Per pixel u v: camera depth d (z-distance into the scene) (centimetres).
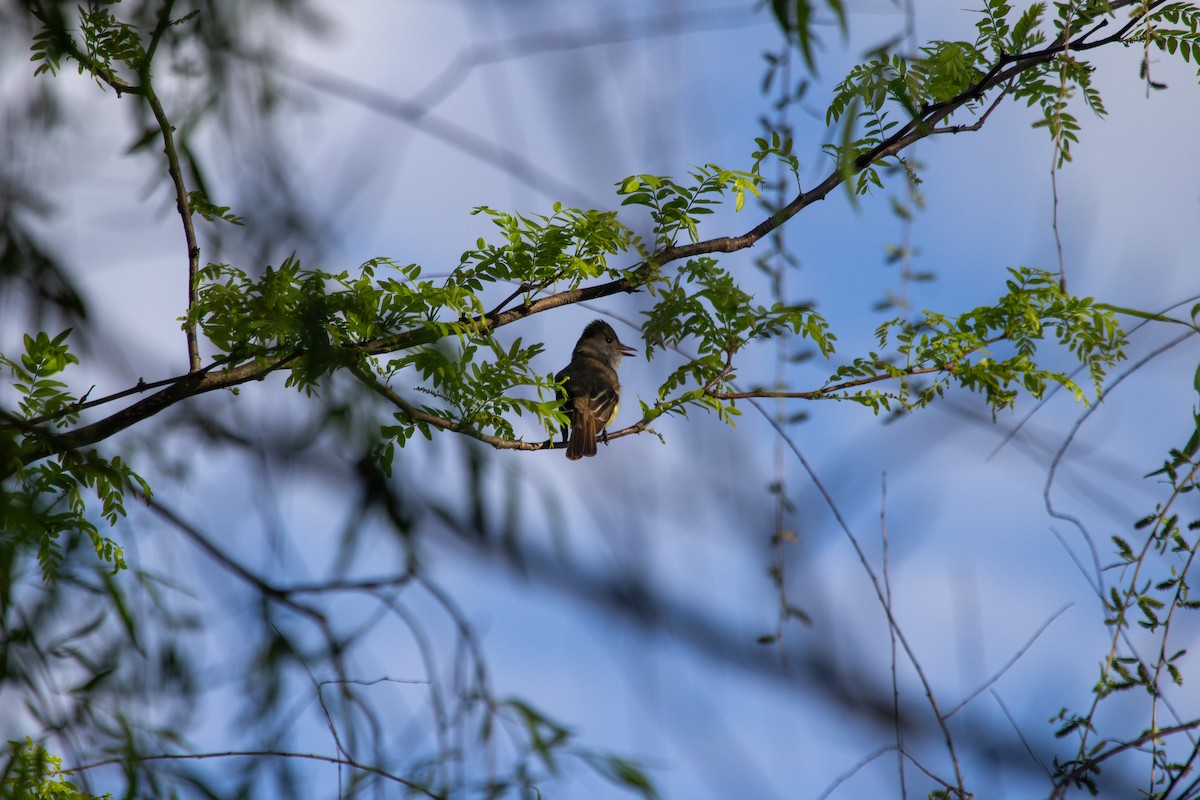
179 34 415
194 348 650
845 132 363
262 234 329
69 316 408
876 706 299
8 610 420
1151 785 662
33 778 448
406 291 712
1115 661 684
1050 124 728
